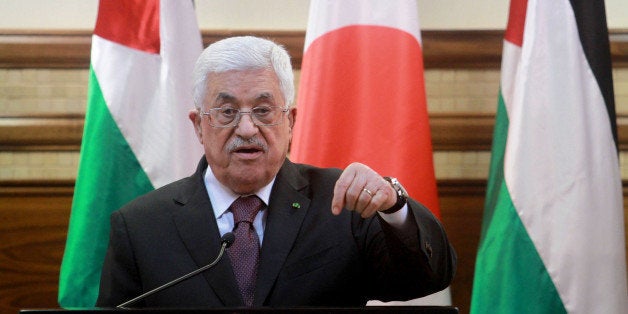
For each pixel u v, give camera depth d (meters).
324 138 11.20
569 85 11.16
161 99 11.61
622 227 11.06
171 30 11.73
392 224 6.77
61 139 13.24
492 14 13.30
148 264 7.34
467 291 13.11
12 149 13.22
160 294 7.21
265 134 7.28
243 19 13.38
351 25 11.48
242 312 5.21
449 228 13.19
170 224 7.52
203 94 7.41
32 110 13.27
